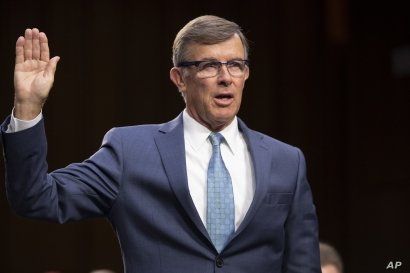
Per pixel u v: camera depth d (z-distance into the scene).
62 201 5.23
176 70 5.66
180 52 5.55
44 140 5.12
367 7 17.91
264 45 18.03
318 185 18.20
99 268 17.17
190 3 17.55
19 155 5.01
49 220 5.18
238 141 5.68
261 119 18.02
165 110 17.38
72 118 16.97
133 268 5.30
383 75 17.75
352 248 18.02
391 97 17.67
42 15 16.77
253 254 5.37
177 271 5.22
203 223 5.35
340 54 18.23
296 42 18.16
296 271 5.66
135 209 5.34
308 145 18.19
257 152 5.60
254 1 17.98
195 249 5.25
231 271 5.27
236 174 5.52
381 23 17.73
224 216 5.37
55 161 16.88
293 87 18.12
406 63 17.42
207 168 5.49
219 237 5.33
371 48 17.88
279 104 18.09
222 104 5.42
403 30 17.47
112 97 17.16
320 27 18.25
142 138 5.58
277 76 18.09
